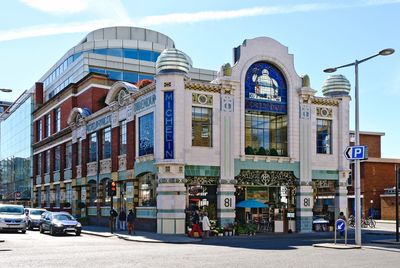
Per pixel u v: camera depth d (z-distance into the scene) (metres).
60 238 28.92
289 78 36.22
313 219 37.09
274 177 35.19
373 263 16.14
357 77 24.61
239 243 25.45
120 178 38.69
